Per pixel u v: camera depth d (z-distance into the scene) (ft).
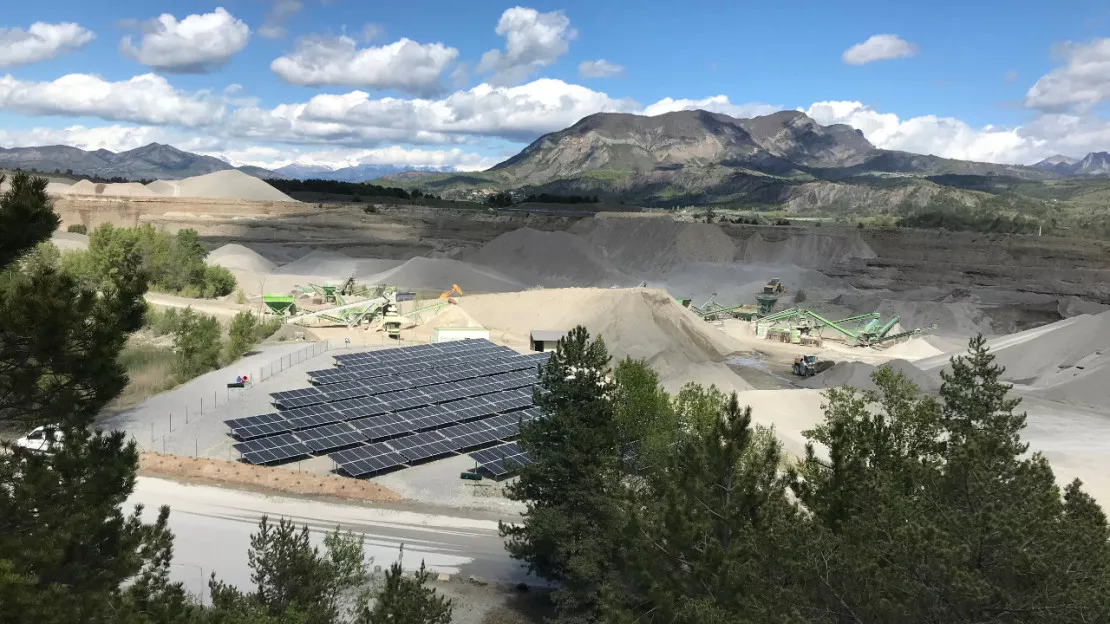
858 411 108.88
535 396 124.47
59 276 62.64
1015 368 327.06
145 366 248.52
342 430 196.54
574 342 121.80
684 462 93.20
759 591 72.69
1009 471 75.82
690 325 375.66
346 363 256.32
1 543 53.57
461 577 131.75
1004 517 65.16
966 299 529.04
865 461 95.86
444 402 228.02
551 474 118.21
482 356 284.00
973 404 109.91
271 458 176.35
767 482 89.81
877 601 64.85
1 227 62.28
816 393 248.73
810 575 69.36
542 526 113.80
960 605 61.93
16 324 58.49
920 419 103.14
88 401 64.75
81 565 61.77
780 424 226.17
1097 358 302.04
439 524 153.69
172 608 67.21
